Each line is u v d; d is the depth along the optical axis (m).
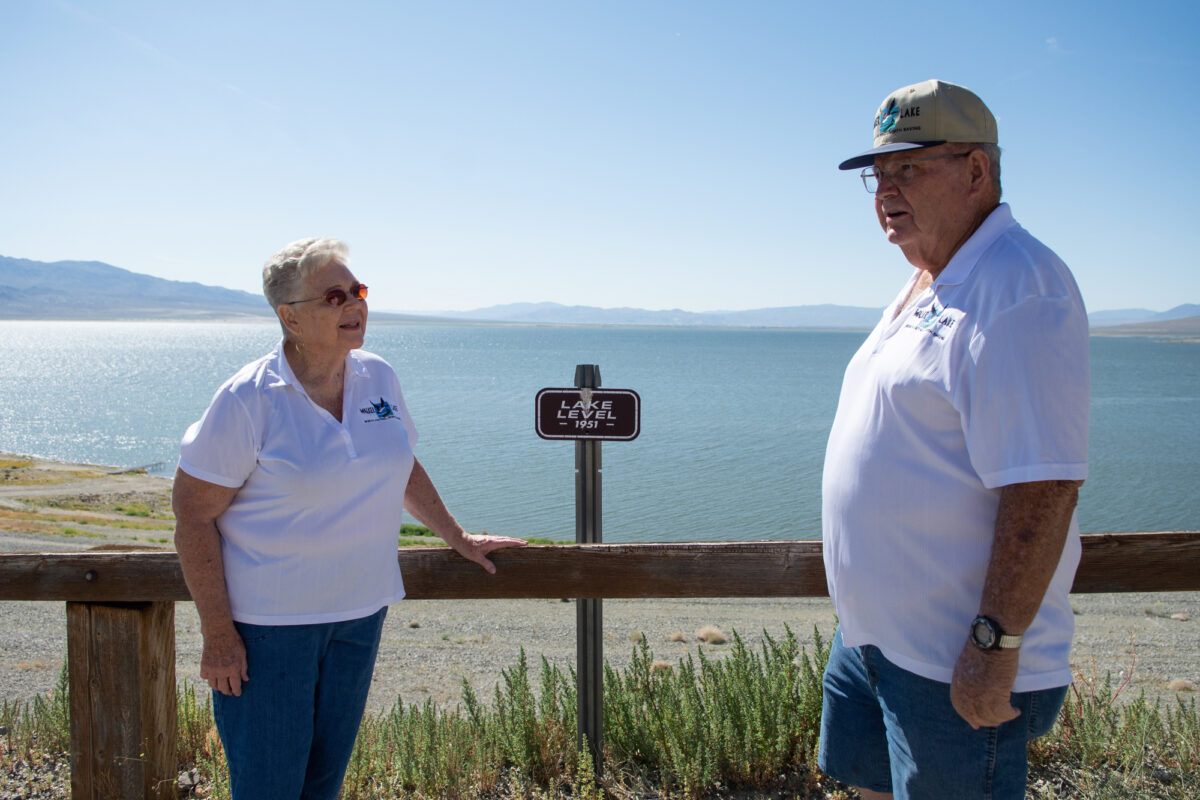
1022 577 1.49
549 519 26.89
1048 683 1.63
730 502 29.08
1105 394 86.50
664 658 6.72
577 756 2.83
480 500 30.06
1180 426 56.16
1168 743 3.15
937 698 1.68
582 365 2.87
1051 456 1.47
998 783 1.66
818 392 84.81
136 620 2.42
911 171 1.77
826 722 2.11
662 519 26.41
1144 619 8.80
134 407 74.12
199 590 1.90
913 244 1.84
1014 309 1.52
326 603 1.97
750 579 2.46
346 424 2.02
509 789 2.90
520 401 73.69
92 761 2.44
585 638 2.79
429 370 122.25
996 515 1.60
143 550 2.48
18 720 3.73
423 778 2.86
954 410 1.63
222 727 2.00
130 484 32.53
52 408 72.94
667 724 2.96
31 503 26.17
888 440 1.73
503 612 9.30
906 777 1.77
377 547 2.06
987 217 1.73
